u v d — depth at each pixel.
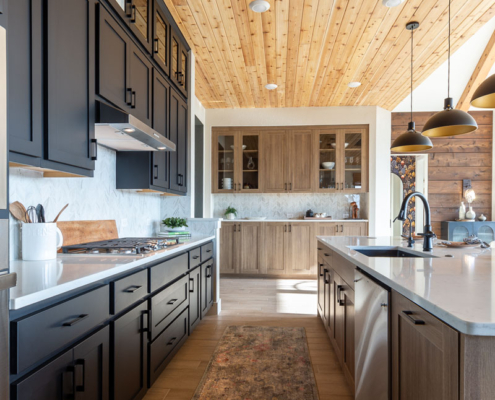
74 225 2.21
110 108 1.84
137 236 3.21
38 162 1.41
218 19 3.04
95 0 1.84
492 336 0.81
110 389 1.50
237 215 6.04
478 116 5.95
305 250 5.49
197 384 2.17
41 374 1.07
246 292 4.58
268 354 2.61
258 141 5.70
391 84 4.61
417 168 6.44
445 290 1.12
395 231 7.01
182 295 2.55
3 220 0.87
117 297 1.55
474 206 5.94
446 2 2.77
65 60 1.58
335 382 2.19
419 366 1.09
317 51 3.64
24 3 1.32
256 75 4.30
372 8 2.85
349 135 5.59
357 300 1.82
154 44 2.67
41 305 1.10
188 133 3.72
